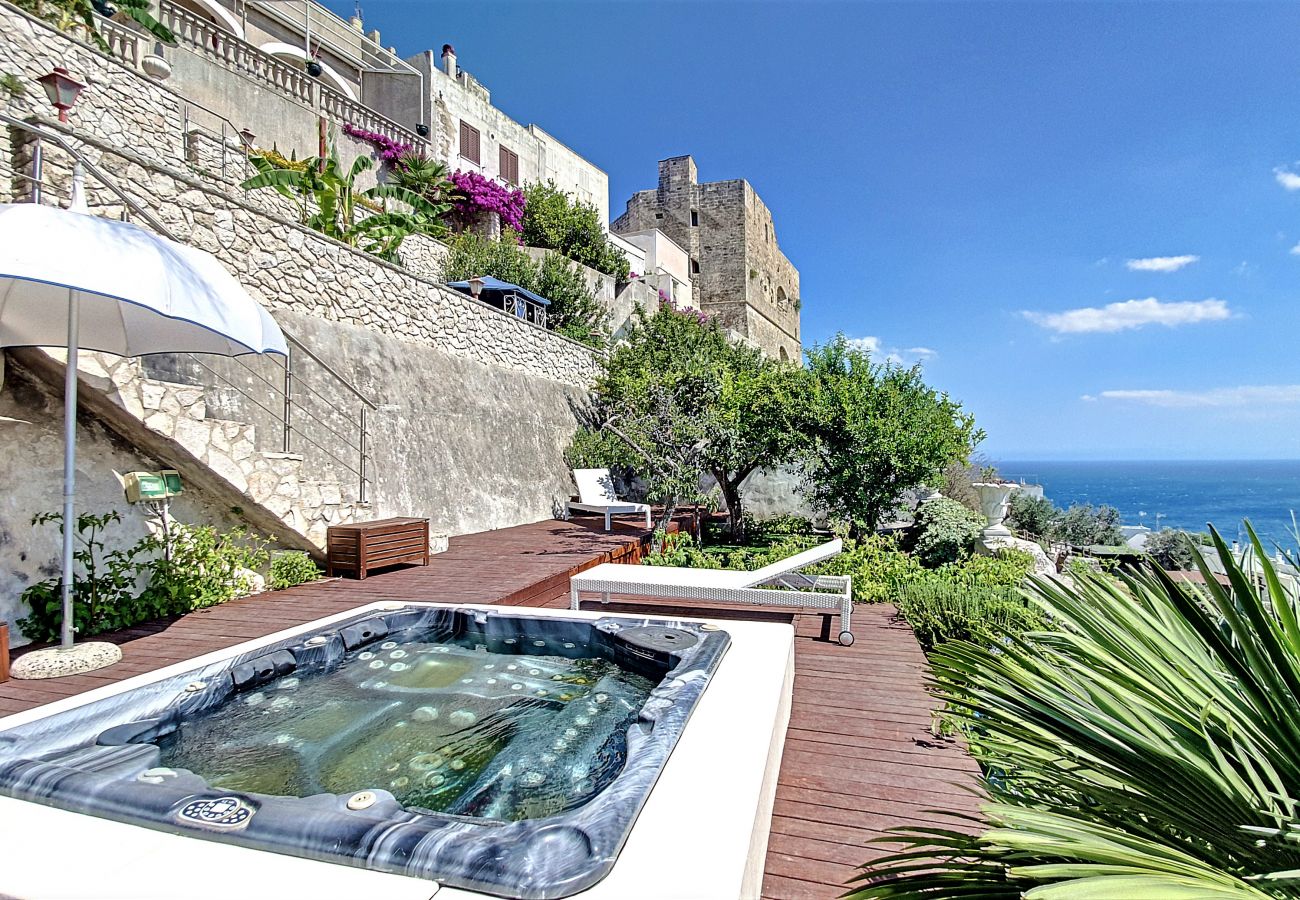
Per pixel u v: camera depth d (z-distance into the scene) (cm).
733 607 612
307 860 169
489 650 426
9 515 463
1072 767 143
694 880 161
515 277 1479
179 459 554
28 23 675
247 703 328
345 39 1875
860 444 904
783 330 3759
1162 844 119
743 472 1058
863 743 335
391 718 327
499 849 166
